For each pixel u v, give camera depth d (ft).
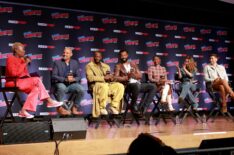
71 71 17.11
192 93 19.31
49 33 22.12
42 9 21.98
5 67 14.30
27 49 21.40
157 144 4.80
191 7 24.73
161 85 18.69
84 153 10.77
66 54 17.08
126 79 17.52
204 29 27.53
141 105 17.98
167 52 25.94
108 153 11.13
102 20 23.86
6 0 20.86
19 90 13.33
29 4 21.57
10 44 20.92
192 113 18.76
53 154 10.36
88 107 22.84
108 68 18.07
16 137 10.16
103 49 23.79
